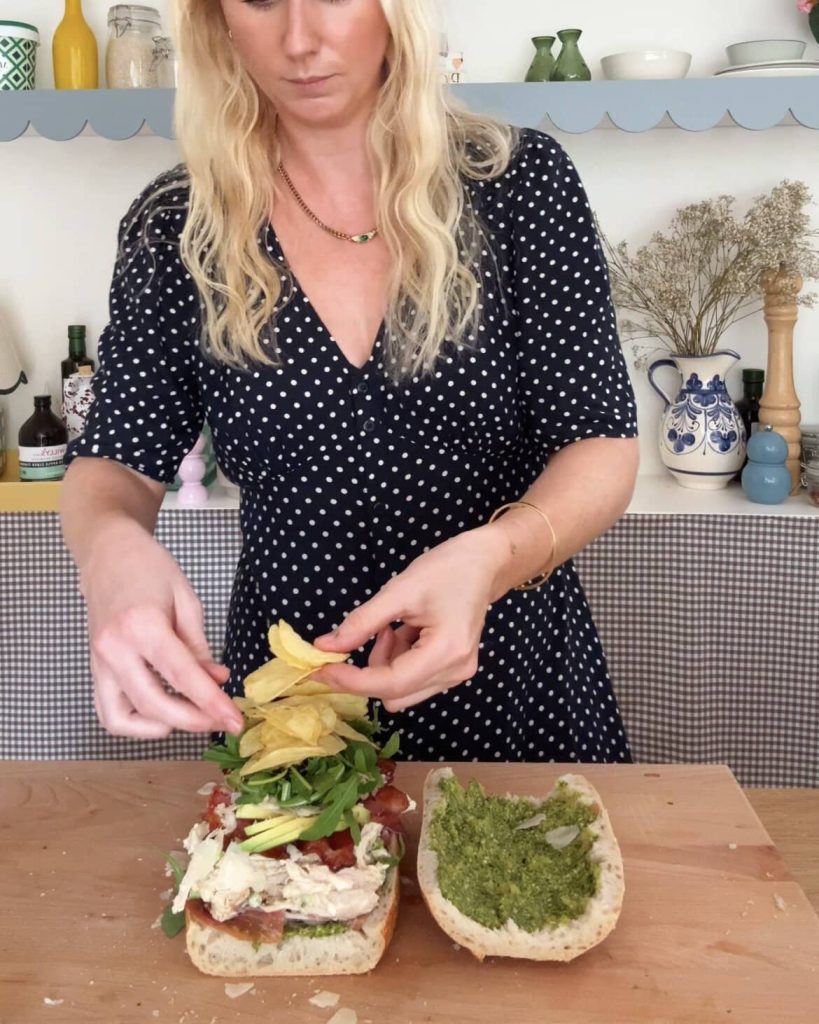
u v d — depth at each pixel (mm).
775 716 1810
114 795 1003
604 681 1201
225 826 810
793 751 1814
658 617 1810
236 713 731
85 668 1881
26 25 1771
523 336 1003
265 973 761
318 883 759
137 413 1049
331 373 981
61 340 2039
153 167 1975
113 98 1697
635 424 1006
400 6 881
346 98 897
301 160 988
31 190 1987
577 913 778
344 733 839
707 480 1912
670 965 759
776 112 1660
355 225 986
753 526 1764
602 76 1932
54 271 2018
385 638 858
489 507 1050
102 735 1892
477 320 972
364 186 981
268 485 1045
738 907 820
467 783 995
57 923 822
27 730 1896
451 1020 716
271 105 990
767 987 737
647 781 1002
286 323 980
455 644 742
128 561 819
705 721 1822
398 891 835
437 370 973
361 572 1049
